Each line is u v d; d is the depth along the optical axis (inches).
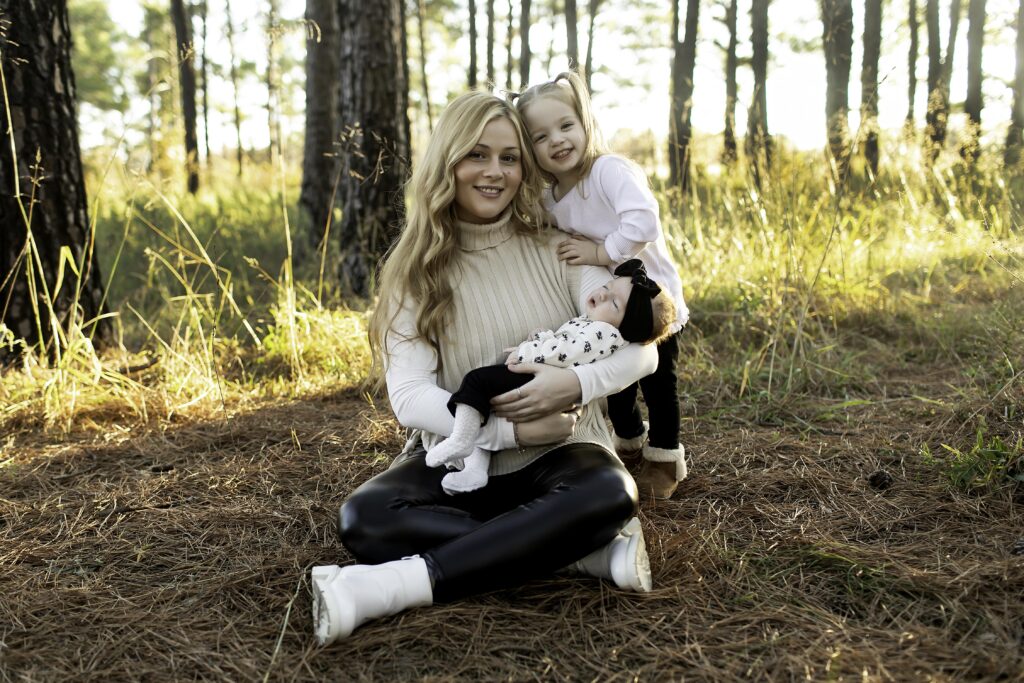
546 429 84.0
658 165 334.6
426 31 778.8
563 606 78.2
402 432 133.0
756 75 501.7
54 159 167.6
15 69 161.8
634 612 77.1
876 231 213.9
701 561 86.1
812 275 201.3
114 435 135.2
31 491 112.8
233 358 179.8
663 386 102.7
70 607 81.3
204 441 132.7
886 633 71.7
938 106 221.3
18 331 163.8
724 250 226.8
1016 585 78.5
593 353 85.4
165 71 167.5
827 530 94.4
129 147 167.6
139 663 71.7
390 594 73.6
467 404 83.4
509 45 711.7
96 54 914.7
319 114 330.3
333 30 334.0
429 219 89.4
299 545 95.3
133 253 257.0
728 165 242.8
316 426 139.7
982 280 206.2
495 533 75.6
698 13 497.4
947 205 211.8
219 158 623.8
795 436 128.3
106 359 173.6
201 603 81.7
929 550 87.8
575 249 94.1
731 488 108.6
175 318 206.2
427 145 90.4
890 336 192.5
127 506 106.2
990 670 65.6
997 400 128.5
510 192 90.8
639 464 112.0
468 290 91.8
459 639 73.6
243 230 307.6
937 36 563.5
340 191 261.1
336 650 71.8
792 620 74.6
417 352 90.4
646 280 87.4
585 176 99.8
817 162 200.4
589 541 76.9
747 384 152.6
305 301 203.2
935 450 117.5
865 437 125.9
